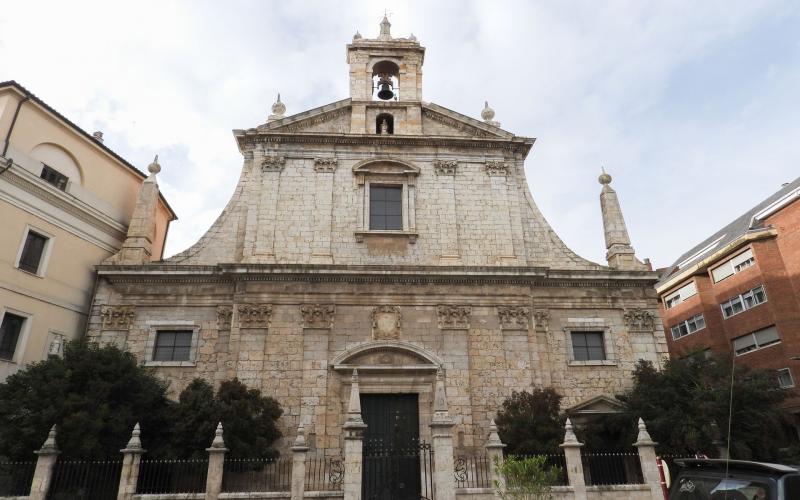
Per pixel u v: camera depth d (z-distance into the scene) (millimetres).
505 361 21938
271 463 19141
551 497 13078
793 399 30984
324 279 22438
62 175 22484
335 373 21094
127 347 21562
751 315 34781
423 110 27062
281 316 21859
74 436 16141
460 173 25656
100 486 16516
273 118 26781
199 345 21781
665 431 19625
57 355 18297
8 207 19891
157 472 17672
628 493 15227
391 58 28453
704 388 20141
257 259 23000
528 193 26031
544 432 18734
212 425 17859
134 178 26594
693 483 8203
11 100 20359
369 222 24297
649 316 23656
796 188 32312
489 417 20969
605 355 23031
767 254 33969
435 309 22516
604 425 21094
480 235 24500
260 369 20969
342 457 19859
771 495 6832
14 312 19594
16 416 16641
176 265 22516
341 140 25516
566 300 23625
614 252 24859
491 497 14812
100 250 23891
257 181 24531
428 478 18656
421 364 21547
